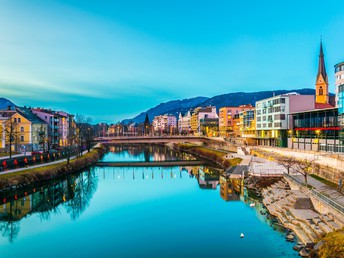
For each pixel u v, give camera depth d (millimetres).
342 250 32875
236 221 54156
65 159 127750
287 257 38406
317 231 42844
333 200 46656
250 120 196250
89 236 49688
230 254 40688
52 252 43594
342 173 65562
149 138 189875
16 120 139375
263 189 76812
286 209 55500
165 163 146750
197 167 136000
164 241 46750
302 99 149500
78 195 81375
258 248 41906
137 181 104125
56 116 181125
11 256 42438
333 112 114375
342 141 106562
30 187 85625
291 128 148000
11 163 96875
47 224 56125
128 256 41719
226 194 78562
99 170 129375
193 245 44625
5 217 60750
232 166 111312
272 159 112750
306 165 80500
